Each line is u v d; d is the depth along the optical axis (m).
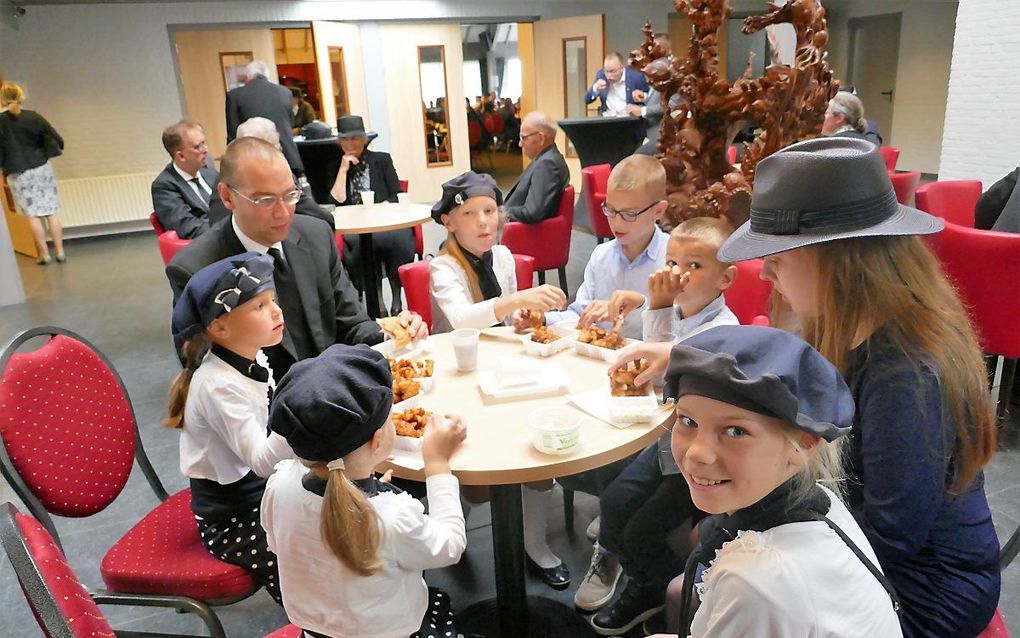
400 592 1.21
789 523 0.81
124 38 8.31
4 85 6.81
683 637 1.01
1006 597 2.00
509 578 1.82
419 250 5.02
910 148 11.09
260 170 1.88
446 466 1.35
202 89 9.02
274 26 8.63
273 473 1.37
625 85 7.23
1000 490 2.48
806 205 1.07
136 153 8.74
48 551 0.95
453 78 9.56
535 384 1.68
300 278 2.09
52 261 7.44
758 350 0.80
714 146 2.89
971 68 5.69
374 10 8.91
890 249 1.05
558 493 2.61
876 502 1.02
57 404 1.61
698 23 2.74
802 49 2.64
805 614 0.75
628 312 2.01
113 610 2.14
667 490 1.73
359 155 5.15
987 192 3.25
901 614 1.07
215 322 1.53
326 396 1.08
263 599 2.15
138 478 2.86
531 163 4.72
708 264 1.77
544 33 9.41
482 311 2.12
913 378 0.99
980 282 2.64
